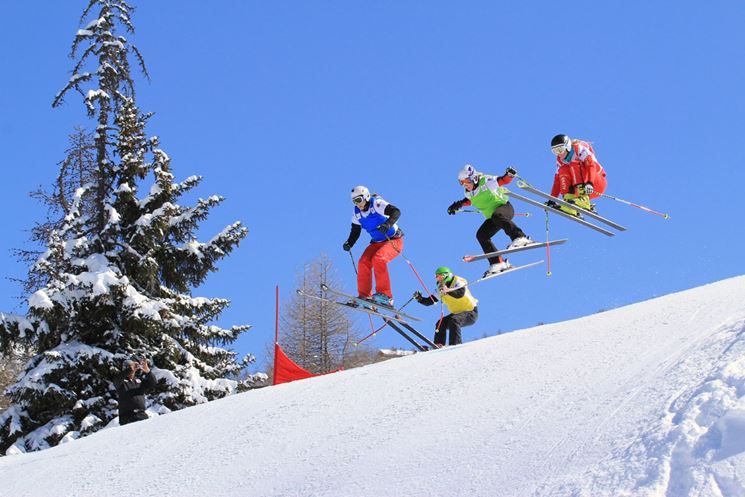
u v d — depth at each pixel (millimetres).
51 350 19969
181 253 22234
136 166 22438
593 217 12594
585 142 12859
